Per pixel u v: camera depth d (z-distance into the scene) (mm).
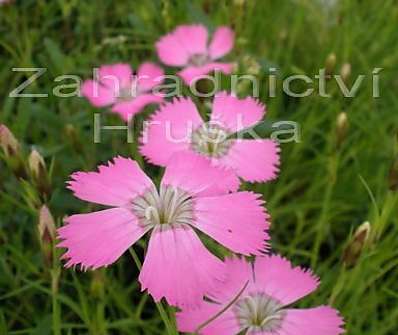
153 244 78
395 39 182
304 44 178
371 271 117
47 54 170
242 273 89
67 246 77
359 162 150
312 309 88
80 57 160
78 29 176
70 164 133
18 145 95
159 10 172
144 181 86
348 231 143
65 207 126
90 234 78
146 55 176
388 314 122
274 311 88
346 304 112
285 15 181
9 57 173
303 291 90
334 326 86
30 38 167
